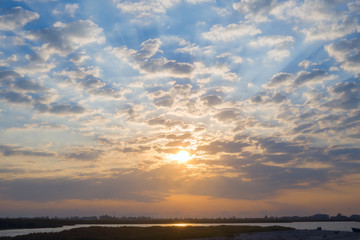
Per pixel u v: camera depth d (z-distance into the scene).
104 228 88.81
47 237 74.00
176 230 91.56
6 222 197.62
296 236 89.38
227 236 86.50
